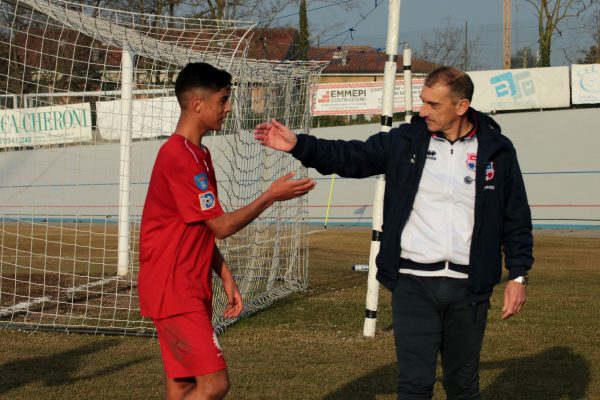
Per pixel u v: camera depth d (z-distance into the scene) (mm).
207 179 3664
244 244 10812
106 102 11336
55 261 13312
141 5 23750
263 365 6129
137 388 5473
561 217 22000
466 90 3740
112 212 21047
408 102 8320
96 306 8508
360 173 3922
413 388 3824
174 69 9781
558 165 23250
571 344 6996
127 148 10781
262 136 3783
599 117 23828
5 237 16906
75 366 6098
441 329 3861
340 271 12281
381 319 8250
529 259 3896
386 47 7047
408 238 3818
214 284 7879
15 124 10594
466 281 3773
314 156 3791
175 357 3629
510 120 24531
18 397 5230
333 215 23109
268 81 9328
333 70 33938
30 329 7480
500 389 5555
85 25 8078
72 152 20812
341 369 6023
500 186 3807
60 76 12328
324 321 8102
